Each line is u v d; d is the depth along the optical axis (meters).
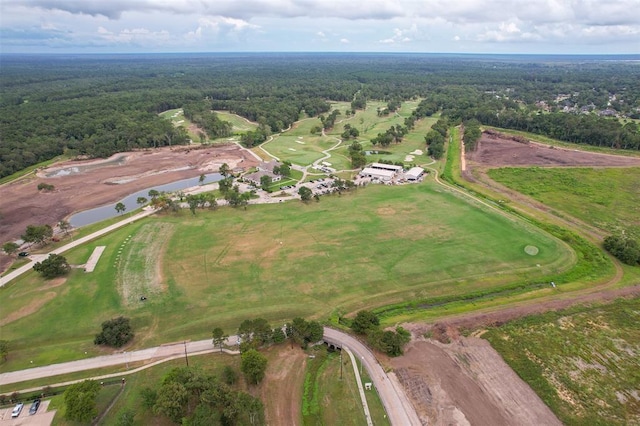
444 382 73.94
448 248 121.06
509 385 73.44
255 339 80.81
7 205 159.62
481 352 81.19
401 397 71.00
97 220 149.12
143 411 68.31
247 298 99.19
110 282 105.31
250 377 72.62
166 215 146.25
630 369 77.06
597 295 98.62
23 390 73.44
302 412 68.62
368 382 74.12
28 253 121.00
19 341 86.38
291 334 83.69
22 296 100.69
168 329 89.12
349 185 168.38
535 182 174.75
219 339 80.81
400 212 147.12
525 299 98.44
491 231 131.50
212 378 69.81
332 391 72.62
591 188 167.00
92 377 76.25
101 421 66.56
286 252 119.62
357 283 104.88
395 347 79.69
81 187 180.38
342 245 123.44
